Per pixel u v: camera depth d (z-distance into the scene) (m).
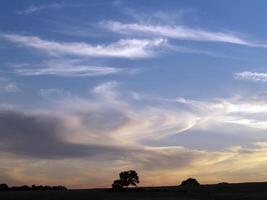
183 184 169.62
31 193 145.25
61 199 127.06
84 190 151.50
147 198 124.50
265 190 139.88
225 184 164.12
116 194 137.25
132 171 151.12
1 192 152.62
